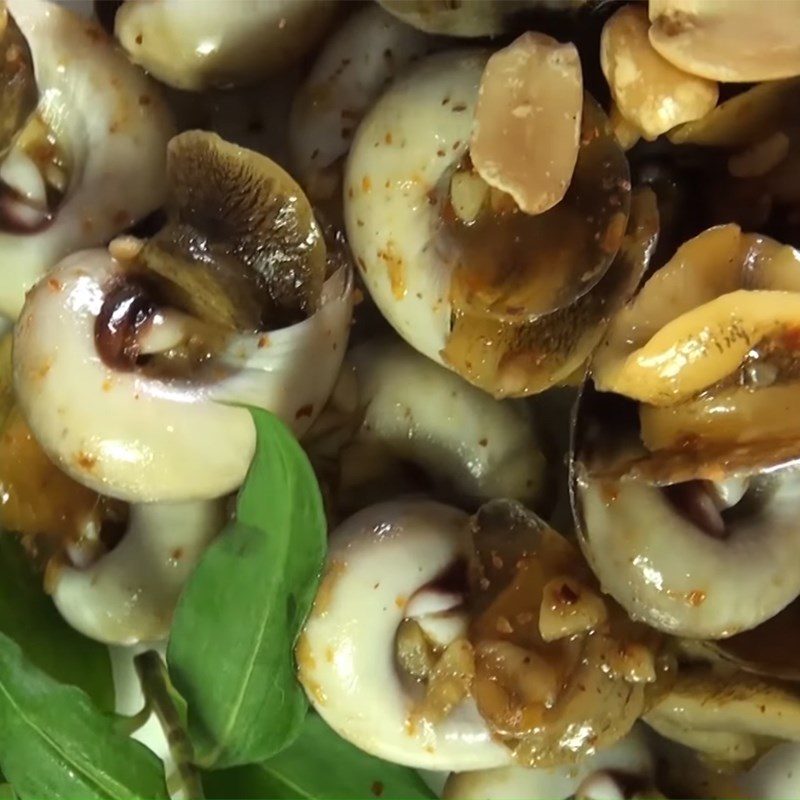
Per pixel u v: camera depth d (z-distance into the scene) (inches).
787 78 6.0
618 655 6.3
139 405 6.3
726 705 6.6
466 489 6.8
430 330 6.3
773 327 5.9
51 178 6.6
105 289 6.3
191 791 6.5
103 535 6.8
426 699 6.4
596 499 6.2
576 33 6.3
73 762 6.2
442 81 6.2
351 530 6.5
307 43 6.7
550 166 5.9
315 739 6.6
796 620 6.5
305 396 6.3
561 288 6.0
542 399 6.9
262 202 6.0
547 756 6.4
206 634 6.2
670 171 6.4
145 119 6.7
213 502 6.7
